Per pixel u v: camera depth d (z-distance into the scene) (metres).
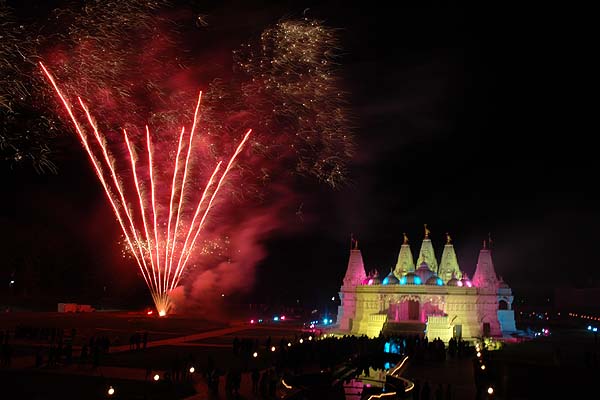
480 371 40.09
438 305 70.56
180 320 77.56
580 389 37.38
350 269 80.81
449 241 78.31
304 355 46.59
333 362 45.38
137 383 36.06
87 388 34.28
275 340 63.66
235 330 76.50
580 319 108.81
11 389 33.59
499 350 55.12
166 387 35.19
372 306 73.00
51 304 94.88
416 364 48.72
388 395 33.72
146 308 96.56
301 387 36.28
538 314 118.25
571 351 55.38
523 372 39.06
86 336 60.22
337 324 82.69
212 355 49.62
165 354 49.19
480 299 72.75
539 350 56.28
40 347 50.84
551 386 37.03
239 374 34.91
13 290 96.75
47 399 31.55
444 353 52.22
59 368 40.81
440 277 76.75
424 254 78.19
